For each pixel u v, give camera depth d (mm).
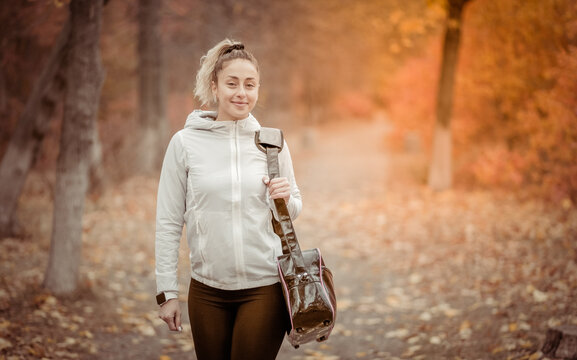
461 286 5367
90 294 4930
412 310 5000
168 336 4418
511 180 9602
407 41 12078
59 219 4809
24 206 8398
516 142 10523
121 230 7746
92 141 4859
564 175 7965
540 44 9078
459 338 4102
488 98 10961
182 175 2203
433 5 10094
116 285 5438
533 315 4203
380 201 10227
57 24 7867
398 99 13836
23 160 6621
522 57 9500
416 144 17422
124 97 13453
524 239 6562
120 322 4531
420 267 6234
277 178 2148
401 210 9258
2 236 6543
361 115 39125
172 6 13203
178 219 2219
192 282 2244
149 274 6047
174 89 17312
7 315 4223
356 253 7137
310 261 2191
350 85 40000
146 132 12719
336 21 17547
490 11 10117
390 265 6500
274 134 2248
